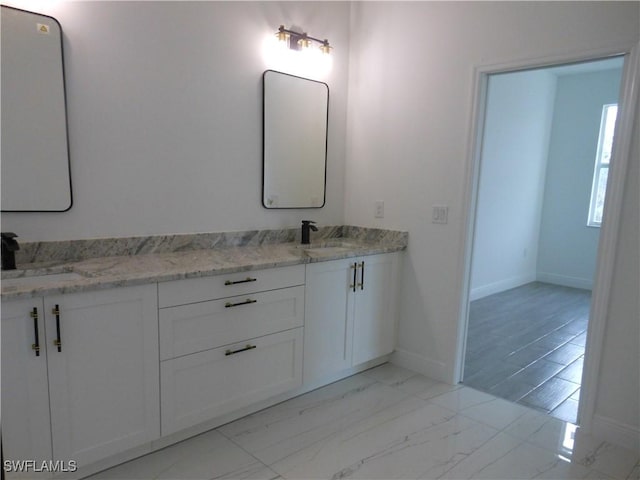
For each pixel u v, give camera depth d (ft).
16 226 6.46
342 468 6.45
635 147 6.75
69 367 5.52
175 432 6.77
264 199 9.39
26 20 6.23
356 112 10.64
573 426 7.77
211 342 6.86
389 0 9.74
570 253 19.02
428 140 9.30
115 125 7.21
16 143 6.32
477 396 8.85
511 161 17.21
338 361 8.97
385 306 9.81
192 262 7.17
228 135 8.66
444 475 6.35
